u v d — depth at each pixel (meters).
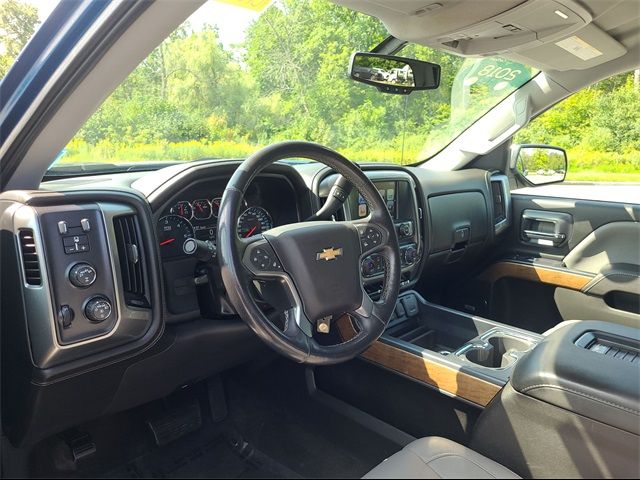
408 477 1.09
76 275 1.21
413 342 2.04
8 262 1.22
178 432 1.83
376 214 1.48
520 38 1.62
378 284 2.04
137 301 1.36
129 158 1.78
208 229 1.64
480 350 1.79
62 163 1.61
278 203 1.82
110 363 1.32
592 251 2.42
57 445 1.65
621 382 1.16
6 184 1.26
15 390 1.32
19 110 1.11
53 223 1.19
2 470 1.47
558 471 1.20
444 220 2.35
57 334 1.20
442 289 2.88
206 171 1.53
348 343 1.33
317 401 1.90
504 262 2.68
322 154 1.40
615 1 1.41
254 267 1.26
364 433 1.77
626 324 2.27
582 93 2.42
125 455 1.72
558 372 1.22
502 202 2.71
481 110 2.55
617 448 1.11
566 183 2.73
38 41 1.04
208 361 1.67
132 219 1.37
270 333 1.21
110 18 0.94
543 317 2.58
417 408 1.69
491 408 1.34
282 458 1.74
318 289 1.30
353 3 1.41
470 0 1.34
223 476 1.65
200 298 1.60
